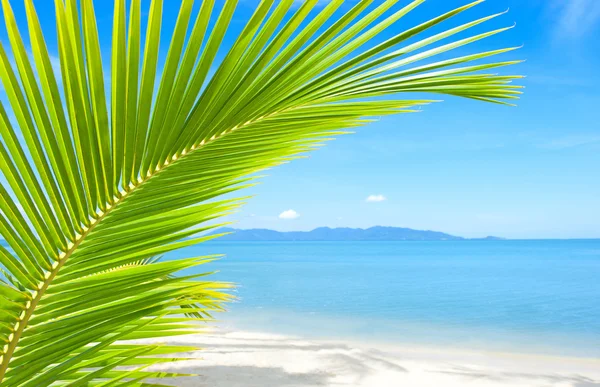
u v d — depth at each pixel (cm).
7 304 81
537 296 2636
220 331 1307
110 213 87
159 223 93
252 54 80
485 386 827
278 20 76
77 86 77
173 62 78
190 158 92
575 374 946
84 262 87
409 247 15900
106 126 81
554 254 9281
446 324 1705
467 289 3005
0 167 78
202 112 85
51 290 85
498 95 92
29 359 83
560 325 1703
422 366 947
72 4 73
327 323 1673
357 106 100
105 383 96
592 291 2878
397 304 2266
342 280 3600
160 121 83
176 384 704
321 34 77
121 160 84
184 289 95
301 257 8094
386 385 783
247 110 88
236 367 827
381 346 1264
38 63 75
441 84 88
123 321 89
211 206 98
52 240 84
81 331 86
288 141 103
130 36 75
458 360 1073
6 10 71
